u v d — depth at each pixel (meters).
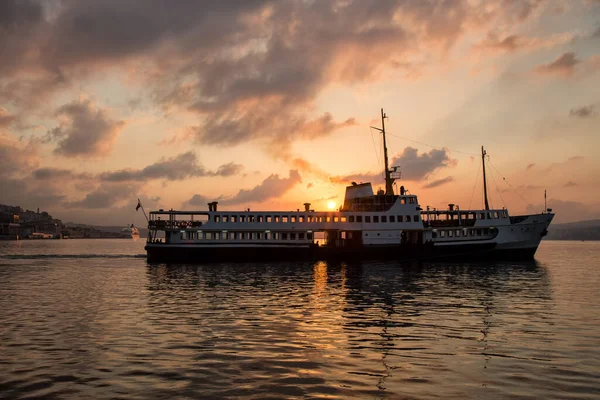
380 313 32.66
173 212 78.62
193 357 21.55
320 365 20.31
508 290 45.47
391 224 79.75
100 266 78.44
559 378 18.67
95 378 18.69
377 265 74.25
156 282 52.91
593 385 17.88
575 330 27.23
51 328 28.05
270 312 33.16
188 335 25.98
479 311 33.53
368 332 26.64
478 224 82.25
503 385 17.89
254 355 21.86
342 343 24.09
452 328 27.70
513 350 22.75
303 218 78.94
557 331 26.97
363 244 79.00
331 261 78.06
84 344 24.03
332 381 18.31
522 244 82.88
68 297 41.44
